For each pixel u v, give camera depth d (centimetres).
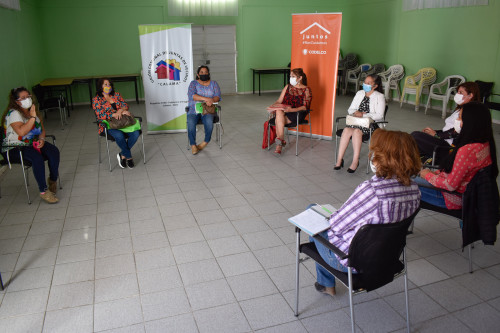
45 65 930
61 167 495
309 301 242
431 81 828
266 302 241
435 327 219
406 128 686
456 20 777
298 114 518
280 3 1084
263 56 1113
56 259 289
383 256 189
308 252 221
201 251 299
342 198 396
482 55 730
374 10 1014
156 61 612
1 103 545
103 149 574
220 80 1096
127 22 977
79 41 952
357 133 451
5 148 375
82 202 388
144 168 489
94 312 233
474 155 244
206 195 404
